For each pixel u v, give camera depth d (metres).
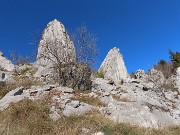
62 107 13.02
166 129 13.79
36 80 19.34
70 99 14.42
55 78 20.23
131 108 15.06
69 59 21.06
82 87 20.25
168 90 33.50
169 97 27.98
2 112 12.14
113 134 11.23
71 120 11.80
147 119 14.44
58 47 21.80
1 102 13.40
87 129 11.30
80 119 11.93
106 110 14.23
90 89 20.72
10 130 10.79
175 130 14.00
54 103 13.31
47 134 10.80
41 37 24.39
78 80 20.17
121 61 34.38
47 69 22.08
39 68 23.23
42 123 11.20
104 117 12.79
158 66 47.19
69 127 11.25
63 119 11.84
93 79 22.91
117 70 33.47
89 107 13.70
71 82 19.95
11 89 15.78
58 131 10.91
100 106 15.12
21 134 10.52
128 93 20.78
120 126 11.73
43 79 20.25
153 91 27.39
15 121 11.39
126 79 28.27
